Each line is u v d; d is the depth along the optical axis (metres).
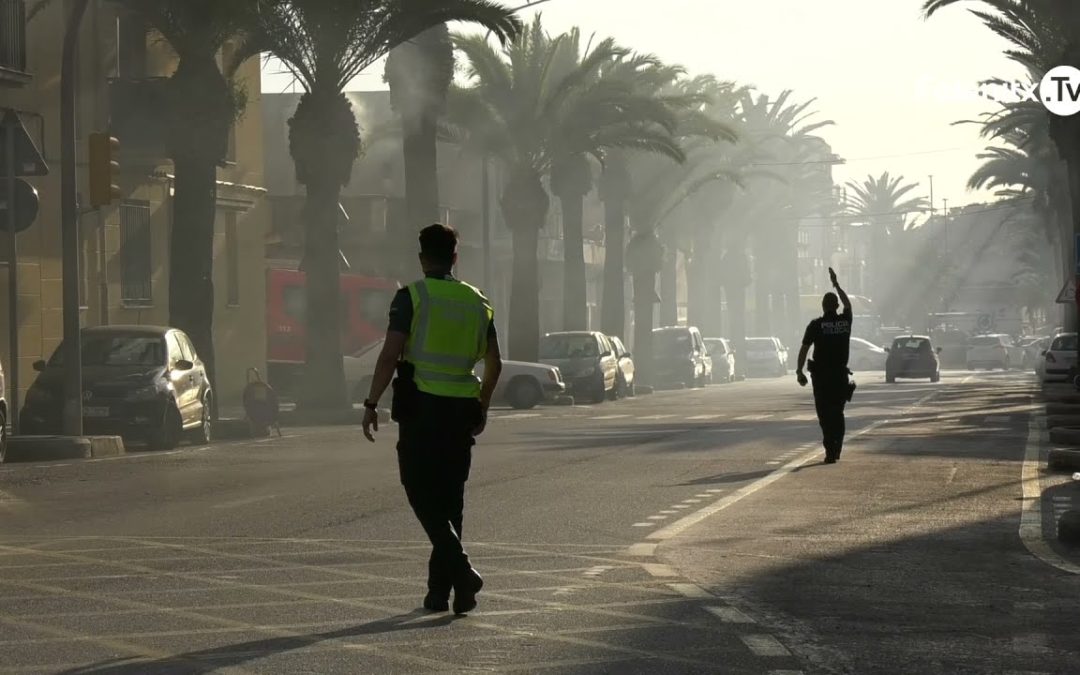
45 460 53.41
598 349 110.62
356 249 139.25
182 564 27.00
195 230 71.81
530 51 114.38
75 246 57.09
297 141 81.69
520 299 115.38
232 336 99.94
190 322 71.56
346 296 119.25
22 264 77.69
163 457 53.84
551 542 30.02
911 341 151.50
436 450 21.28
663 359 148.25
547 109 113.75
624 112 116.06
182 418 59.72
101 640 19.86
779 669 18.19
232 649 19.28
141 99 83.81
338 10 77.50
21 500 38.78
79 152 82.31
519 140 114.56
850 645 19.67
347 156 82.12
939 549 29.05
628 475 45.03
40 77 78.69
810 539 30.45
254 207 103.06
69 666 18.22
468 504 37.09
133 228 88.50
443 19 80.38
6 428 51.53
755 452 53.91
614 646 19.53
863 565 26.94
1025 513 34.97
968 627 21.05
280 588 24.25
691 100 124.12
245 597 23.38
